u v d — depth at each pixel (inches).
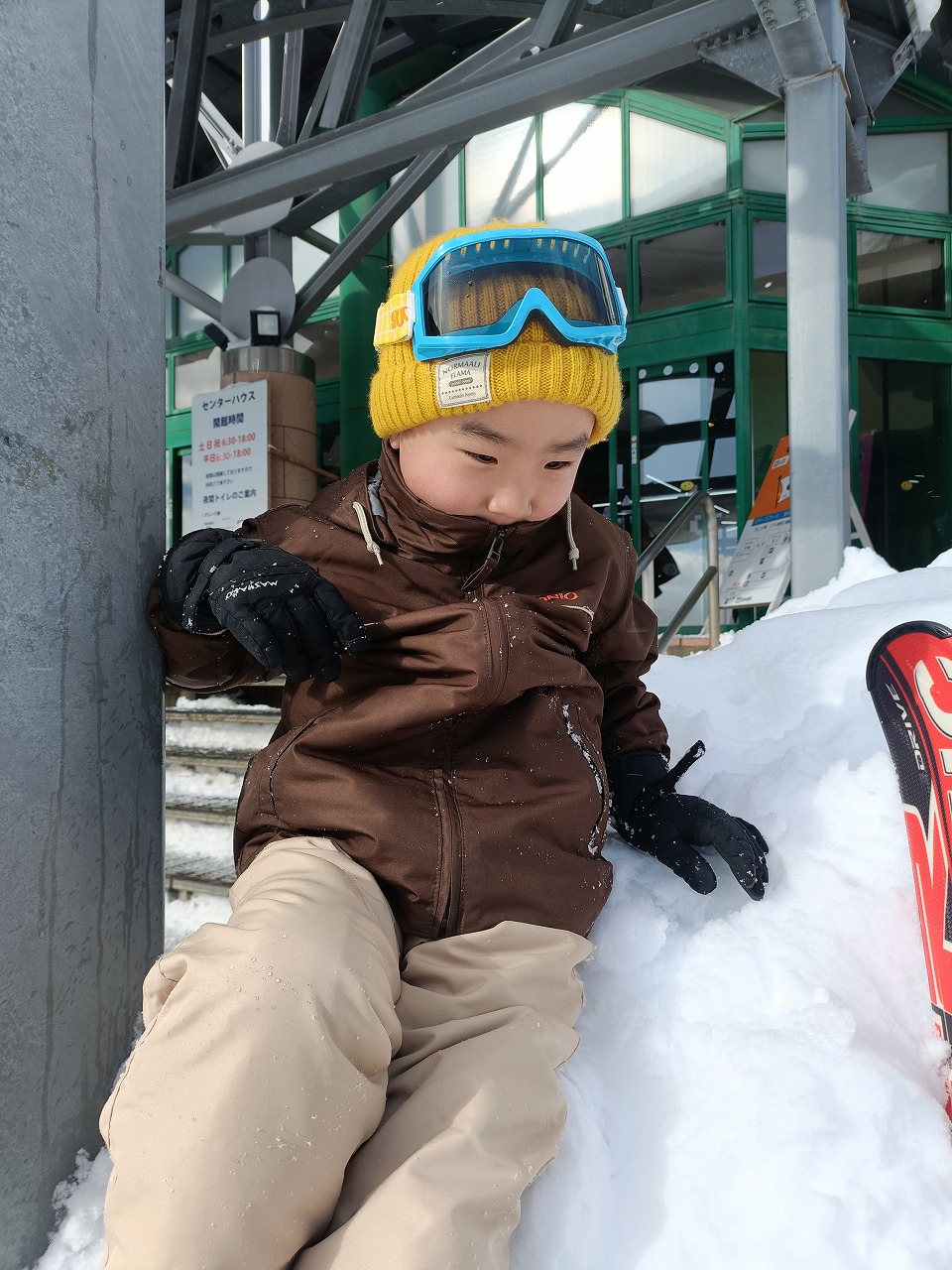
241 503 247.6
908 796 39.4
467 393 37.0
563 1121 32.6
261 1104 26.9
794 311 129.0
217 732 130.3
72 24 35.5
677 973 41.9
